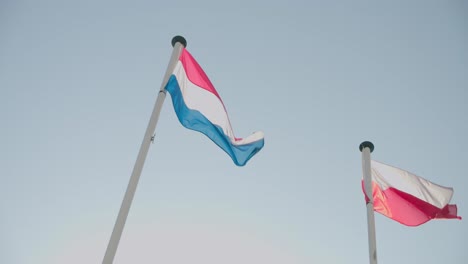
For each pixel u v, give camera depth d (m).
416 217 12.13
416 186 12.61
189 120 9.62
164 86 9.41
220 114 10.23
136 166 8.07
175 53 10.13
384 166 13.04
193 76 10.40
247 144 10.47
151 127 8.70
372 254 10.57
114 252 7.02
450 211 12.35
